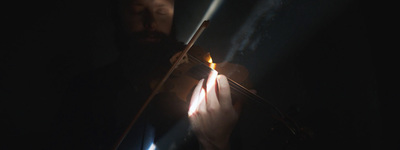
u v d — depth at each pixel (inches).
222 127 26.2
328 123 44.4
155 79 28.1
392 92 40.1
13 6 55.7
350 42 44.3
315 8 47.6
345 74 44.8
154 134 30.3
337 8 45.5
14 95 54.6
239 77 29.0
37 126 54.1
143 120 30.9
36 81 55.5
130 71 33.1
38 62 56.2
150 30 33.2
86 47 57.8
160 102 31.3
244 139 45.9
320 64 47.2
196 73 27.9
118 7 34.9
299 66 49.3
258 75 50.9
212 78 25.9
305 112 45.8
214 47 54.4
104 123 31.5
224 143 26.6
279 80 50.0
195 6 56.1
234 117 26.5
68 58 56.6
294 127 27.4
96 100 32.9
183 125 30.3
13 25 55.7
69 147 31.7
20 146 50.8
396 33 39.6
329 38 46.6
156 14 33.7
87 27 58.3
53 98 55.1
